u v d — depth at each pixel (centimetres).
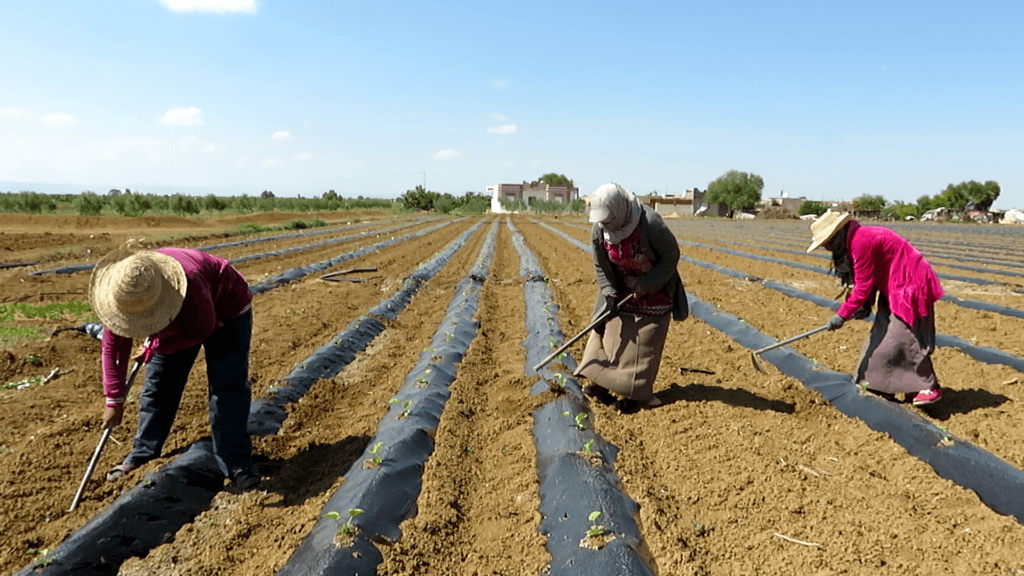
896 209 6209
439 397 555
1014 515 362
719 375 627
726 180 7050
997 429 463
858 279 482
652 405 530
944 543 331
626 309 506
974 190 6725
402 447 439
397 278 1341
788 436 466
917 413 469
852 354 682
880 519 356
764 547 334
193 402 536
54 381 601
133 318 337
